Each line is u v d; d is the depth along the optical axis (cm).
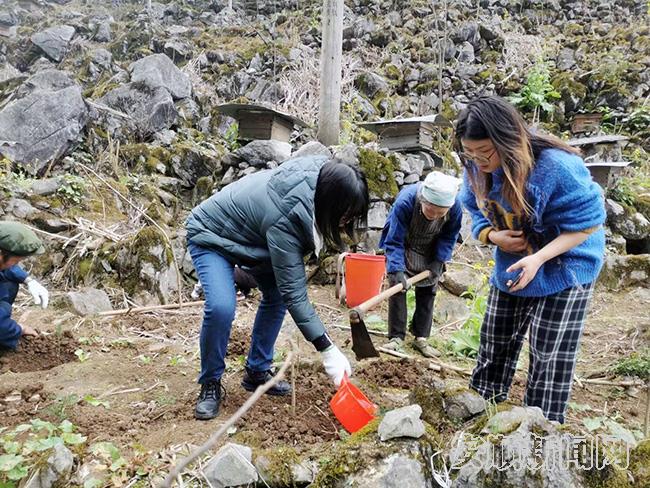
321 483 205
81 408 273
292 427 255
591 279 218
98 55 996
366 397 267
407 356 368
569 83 1013
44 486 212
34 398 284
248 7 1280
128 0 1402
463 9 1161
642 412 312
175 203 638
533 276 205
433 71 986
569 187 199
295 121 642
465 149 208
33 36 1089
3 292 349
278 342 367
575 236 205
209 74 970
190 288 511
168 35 1097
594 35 1150
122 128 729
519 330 252
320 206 224
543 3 1232
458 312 472
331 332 423
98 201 584
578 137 953
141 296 470
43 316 421
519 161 194
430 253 387
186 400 285
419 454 207
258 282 274
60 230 534
